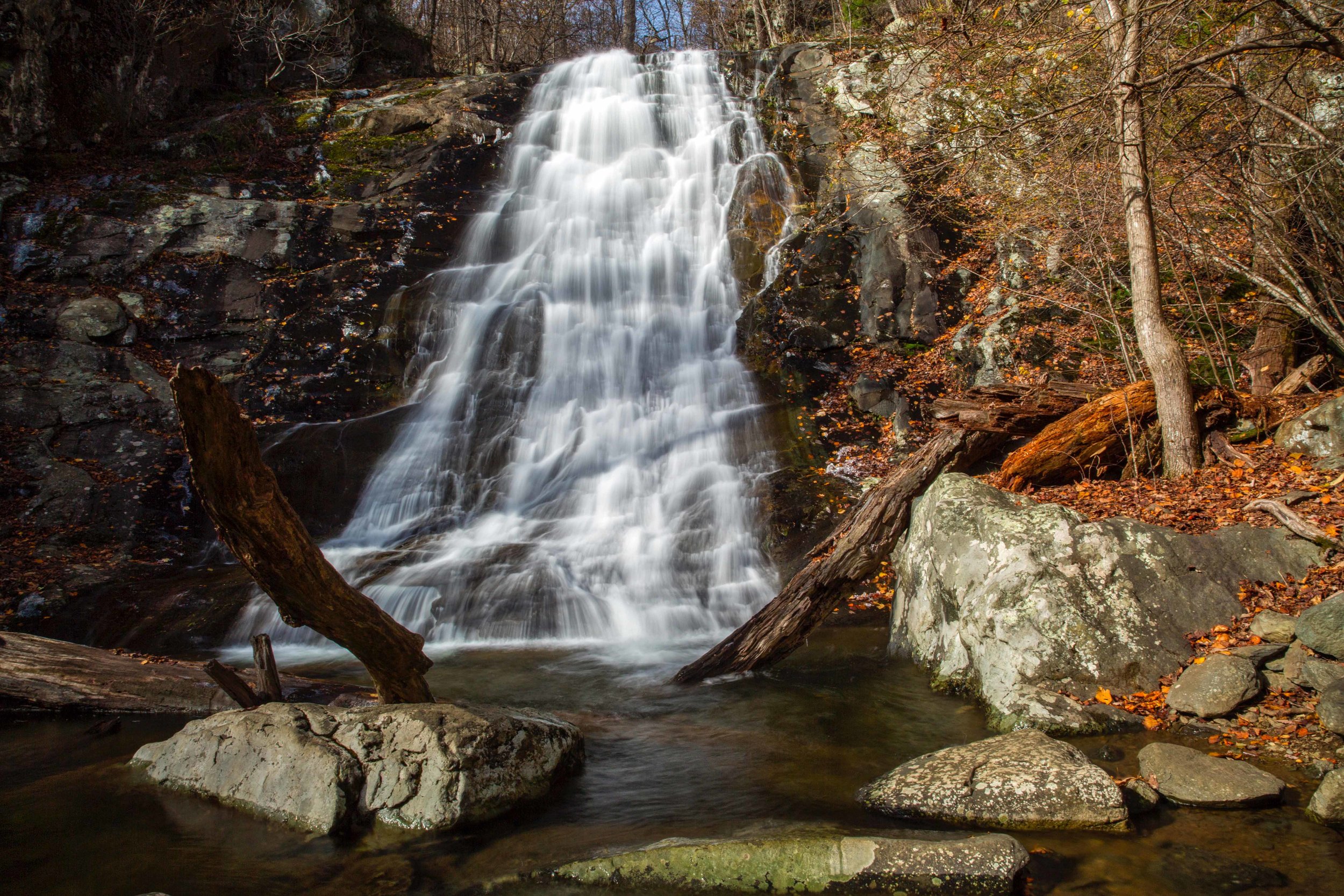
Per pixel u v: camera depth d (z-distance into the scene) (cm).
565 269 1437
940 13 1238
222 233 1343
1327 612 483
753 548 922
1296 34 677
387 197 1493
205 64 1741
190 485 1050
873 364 1204
